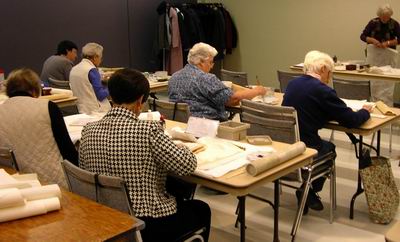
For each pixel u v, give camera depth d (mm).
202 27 7711
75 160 2238
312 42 7215
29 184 1517
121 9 7203
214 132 2434
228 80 4727
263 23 7793
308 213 3172
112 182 1624
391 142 4637
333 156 2916
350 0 6641
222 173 1920
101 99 4355
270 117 2750
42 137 2150
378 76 4551
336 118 2809
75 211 1446
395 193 3008
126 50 7402
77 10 6590
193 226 1996
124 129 1796
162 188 1941
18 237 1264
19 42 6004
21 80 2256
